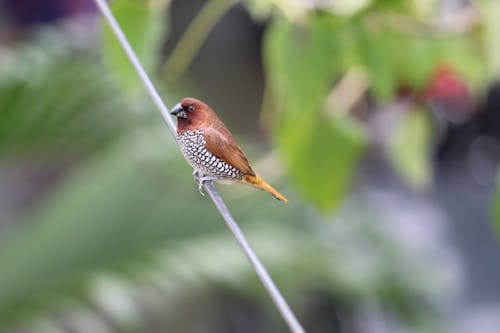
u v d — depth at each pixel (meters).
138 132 10.39
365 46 6.52
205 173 6.41
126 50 5.50
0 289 10.33
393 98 7.25
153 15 6.55
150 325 11.20
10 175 15.09
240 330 13.11
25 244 10.66
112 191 10.68
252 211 10.77
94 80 10.62
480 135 24.55
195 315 12.33
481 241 23.31
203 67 23.50
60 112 10.58
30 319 9.82
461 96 7.38
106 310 9.59
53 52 10.87
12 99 10.55
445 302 13.66
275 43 6.43
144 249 10.36
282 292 10.18
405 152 7.85
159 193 10.60
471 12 6.79
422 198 25.11
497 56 6.02
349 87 7.20
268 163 7.84
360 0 6.43
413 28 6.70
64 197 10.91
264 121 7.97
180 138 6.35
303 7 6.43
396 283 11.74
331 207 6.98
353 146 6.90
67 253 10.49
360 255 11.58
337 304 12.77
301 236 10.77
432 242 22.50
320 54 6.40
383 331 13.95
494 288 20.80
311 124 6.85
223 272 9.90
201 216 10.66
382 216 13.23
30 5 19.27
